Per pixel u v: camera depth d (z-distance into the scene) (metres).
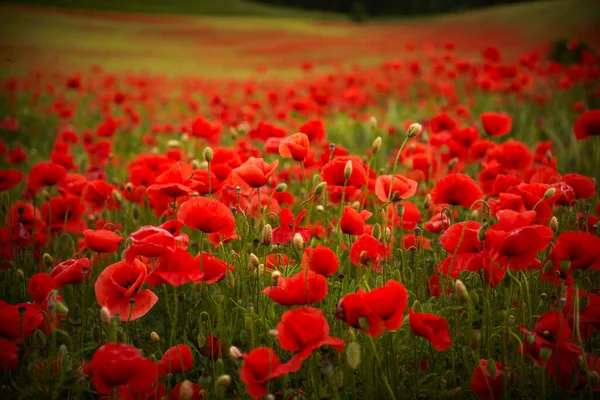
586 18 30.64
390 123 7.66
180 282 1.83
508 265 1.92
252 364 1.66
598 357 1.88
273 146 3.47
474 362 2.09
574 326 1.83
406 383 2.09
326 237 2.88
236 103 9.37
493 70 8.61
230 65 25.22
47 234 3.02
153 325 2.50
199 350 2.33
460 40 30.38
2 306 1.93
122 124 7.86
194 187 2.74
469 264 1.93
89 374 2.12
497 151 3.51
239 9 65.19
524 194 2.37
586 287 2.44
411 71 10.25
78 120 9.77
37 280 2.16
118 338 1.99
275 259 2.39
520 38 29.11
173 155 3.77
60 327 2.50
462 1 76.75
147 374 1.64
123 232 3.29
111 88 12.81
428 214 3.35
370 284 2.29
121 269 2.04
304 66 12.98
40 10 48.09
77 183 3.20
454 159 3.71
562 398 1.92
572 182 2.69
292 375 2.09
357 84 10.55
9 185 3.11
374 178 2.97
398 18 72.56
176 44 35.28
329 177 2.44
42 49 29.05
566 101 8.23
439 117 4.75
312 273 1.83
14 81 10.55
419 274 2.43
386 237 2.23
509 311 2.17
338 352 1.84
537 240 1.83
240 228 2.47
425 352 2.24
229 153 3.24
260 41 37.12
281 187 2.62
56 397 1.90
